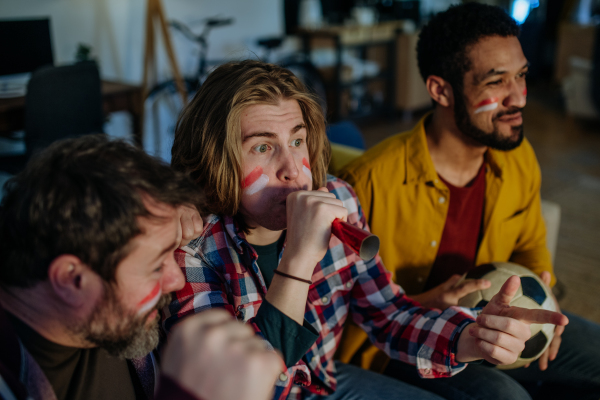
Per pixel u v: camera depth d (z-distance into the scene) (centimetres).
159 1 360
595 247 259
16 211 55
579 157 401
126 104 312
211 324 45
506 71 115
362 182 126
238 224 92
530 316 82
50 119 246
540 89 661
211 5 444
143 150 62
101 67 381
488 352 83
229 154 83
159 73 417
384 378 111
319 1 514
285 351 73
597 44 454
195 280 87
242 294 91
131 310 58
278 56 498
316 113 90
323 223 74
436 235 129
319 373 103
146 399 81
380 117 538
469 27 115
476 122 119
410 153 125
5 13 327
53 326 60
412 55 495
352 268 106
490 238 134
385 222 129
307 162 89
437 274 134
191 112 89
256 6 477
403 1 539
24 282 57
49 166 55
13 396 56
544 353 114
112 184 54
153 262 58
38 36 301
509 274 110
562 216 296
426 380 116
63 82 246
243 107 82
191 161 89
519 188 135
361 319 115
